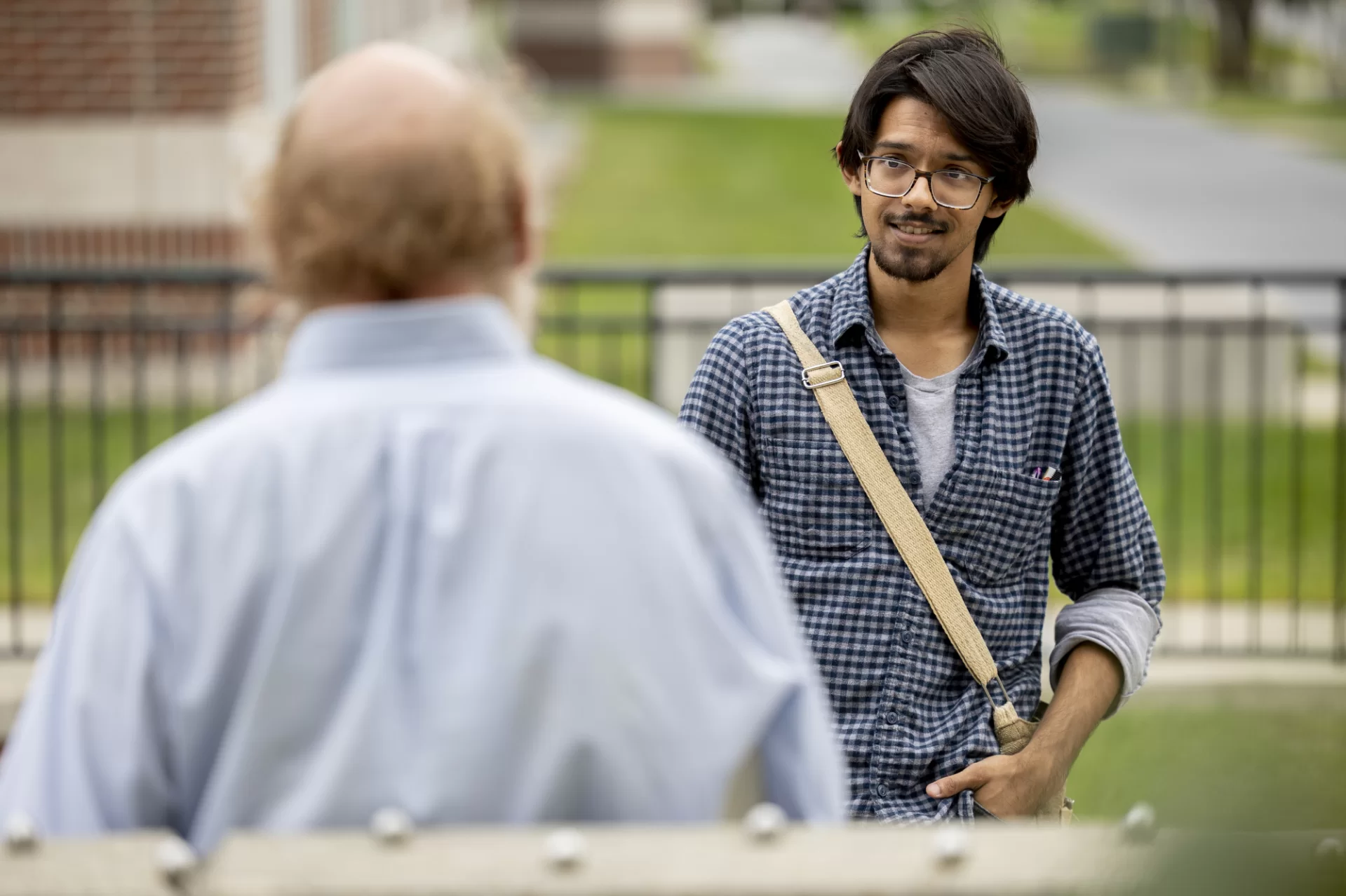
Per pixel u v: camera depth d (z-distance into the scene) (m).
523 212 3.46
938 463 5.54
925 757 5.36
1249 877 2.56
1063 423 5.60
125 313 22.33
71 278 13.44
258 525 3.17
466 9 66.44
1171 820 2.69
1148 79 83.62
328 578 3.16
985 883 3.05
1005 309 5.66
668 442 3.35
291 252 3.31
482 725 3.15
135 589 3.15
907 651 5.41
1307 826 2.74
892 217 5.46
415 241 3.24
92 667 3.14
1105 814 9.81
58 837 3.14
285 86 27.28
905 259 5.46
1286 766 2.98
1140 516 5.84
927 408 5.57
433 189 3.25
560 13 79.25
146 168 22.80
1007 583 5.61
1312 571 15.44
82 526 16.12
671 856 3.09
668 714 3.21
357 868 3.00
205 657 3.15
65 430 19.72
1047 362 5.62
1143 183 43.62
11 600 14.02
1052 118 61.09
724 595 3.39
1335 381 22.86
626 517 3.24
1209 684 12.16
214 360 22.38
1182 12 92.31
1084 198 40.69
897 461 5.51
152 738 3.17
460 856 3.04
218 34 22.72
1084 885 2.92
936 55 5.45
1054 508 5.80
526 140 3.46
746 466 5.61
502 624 3.16
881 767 5.38
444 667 3.16
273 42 25.97
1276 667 12.64
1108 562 5.82
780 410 5.54
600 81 79.88
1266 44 90.00
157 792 3.20
